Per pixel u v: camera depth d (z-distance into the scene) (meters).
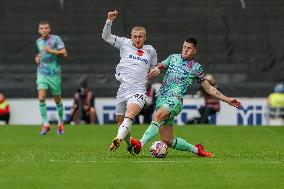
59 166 27.75
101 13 80.88
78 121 62.31
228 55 76.06
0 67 74.50
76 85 68.00
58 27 79.31
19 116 64.31
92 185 23.34
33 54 76.56
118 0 81.94
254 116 63.69
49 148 37.84
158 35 78.56
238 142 43.12
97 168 27.17
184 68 31.53
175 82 31.47
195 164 28.41
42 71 48.09
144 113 60.78
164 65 32.00
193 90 63.09
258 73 74.38
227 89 67.81
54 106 63.69
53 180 24.38
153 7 81.44
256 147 39.53
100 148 37.69
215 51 76.50
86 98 62.16
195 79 31.69
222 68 74.56
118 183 23.72
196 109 62.91
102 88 67.75
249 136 47.72
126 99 32.31
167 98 31.31
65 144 40.62
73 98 65.75
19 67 74.69
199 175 25.53
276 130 53.00
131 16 80.50
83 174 25.70
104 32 32.69
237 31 78.75
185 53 31.59
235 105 31.42
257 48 76.94
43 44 47.81
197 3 81.75
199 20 80.12
